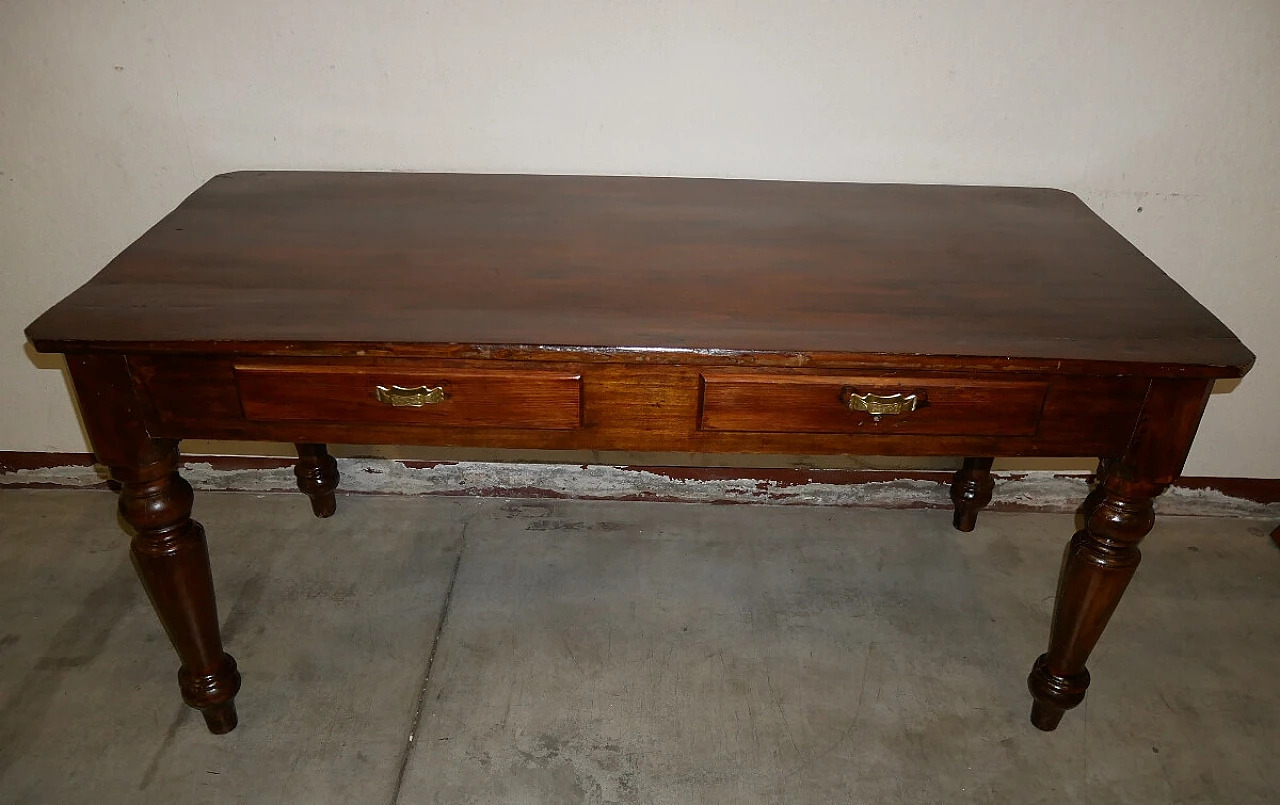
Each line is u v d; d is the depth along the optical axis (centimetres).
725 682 168
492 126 172
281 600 183
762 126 171
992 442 126
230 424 125
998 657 175
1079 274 138
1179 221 178
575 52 164
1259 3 156
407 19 161
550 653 173
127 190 177
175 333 116
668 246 144
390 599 184
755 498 214
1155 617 185
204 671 147
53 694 162
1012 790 149
